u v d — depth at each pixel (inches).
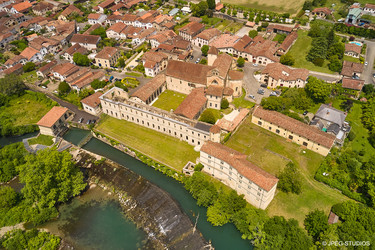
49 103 6712.6
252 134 5634.8
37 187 4313.5
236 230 4207.7
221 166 4630.9
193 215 4434.1
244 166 4313.5
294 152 5236.2
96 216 4507.9
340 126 5457.7
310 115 6048.2
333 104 6363.2
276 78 6752.0
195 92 6254.9
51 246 4033.0
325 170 4822.8
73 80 7140.8
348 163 4788.4
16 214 4394.7
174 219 4357.8
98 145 5772.6
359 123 5831.7
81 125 6063.0
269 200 4338.1
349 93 6530.5
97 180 5027.1
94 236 4237.2
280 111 5989.2
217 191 4557.1
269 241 3846.0
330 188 4630.9
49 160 4357.8
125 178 4977.9
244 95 6712.6
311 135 5142.7
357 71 7121.1
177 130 5556.1
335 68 7504.9
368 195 4362.7
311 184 4692.4
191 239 4109.3
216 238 4116.6
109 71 7760.8
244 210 4207.7
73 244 4148.6
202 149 4734.3
